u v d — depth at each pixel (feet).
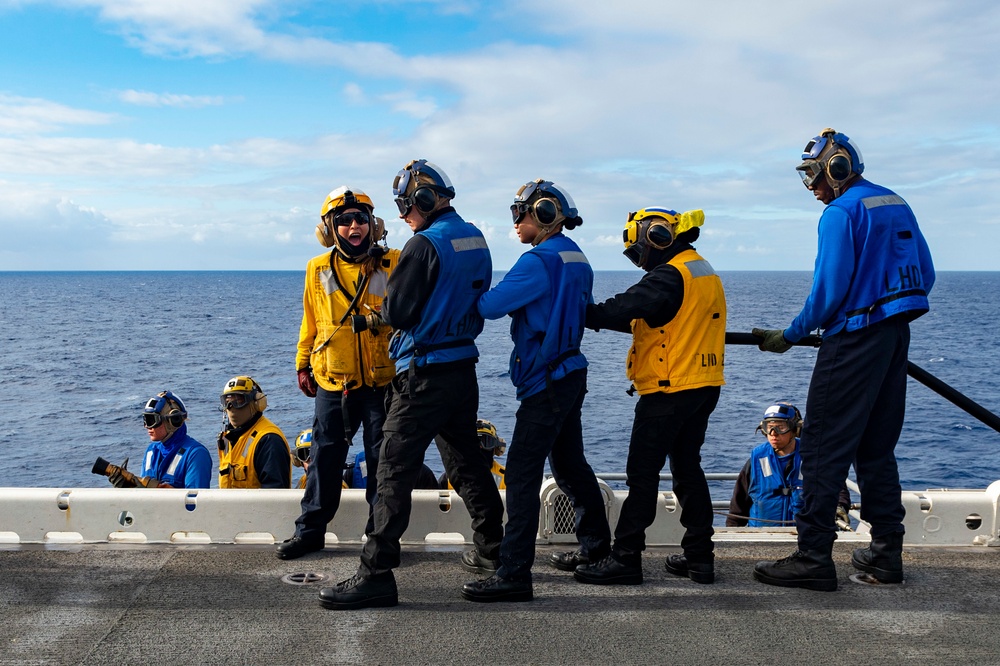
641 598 12.24
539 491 12.21
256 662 10.04
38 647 10.37
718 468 59.11
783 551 14.57
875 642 10.77
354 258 13.44
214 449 67.31
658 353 12.25
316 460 13.87
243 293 550.36
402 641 10.67
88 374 126.52
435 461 55.16
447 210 12.21
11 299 446.60
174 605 11.74
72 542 14.29
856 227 11.78
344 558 13.76
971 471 60.34
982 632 11.10
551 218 12.32
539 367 12.05
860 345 11.95
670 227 12.44
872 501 12.87
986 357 151.02
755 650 10.52
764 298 419.95
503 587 11.96
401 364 11.96
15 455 69.21
